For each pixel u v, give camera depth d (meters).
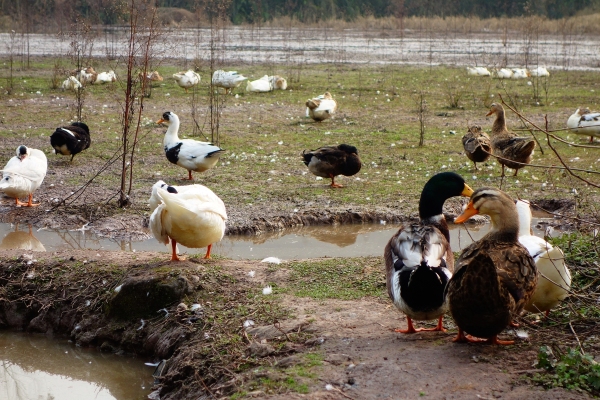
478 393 4.85
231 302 7.05
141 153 15.28
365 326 6.19
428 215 6.48
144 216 11.03
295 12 61.50
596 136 15.95
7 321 7.93
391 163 14.62
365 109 21.38
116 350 7.22
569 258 7.40
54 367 7.16
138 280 7.36
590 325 5.99
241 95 24.12
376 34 53.47
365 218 11.20
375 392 4.96
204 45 39.25
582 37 49.44
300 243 10.21
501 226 5.60
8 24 45.16
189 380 5.98
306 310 6.66
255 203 11.71
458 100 22.64
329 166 12.64
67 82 23.70
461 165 14.35
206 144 12.98
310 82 27.17
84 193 12.13
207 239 7.85
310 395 4.99
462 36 51.69
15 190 11.09
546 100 22.48
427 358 5.38
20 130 17.41
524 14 61.16
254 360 5.79
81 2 39.44
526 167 13.93
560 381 4.96
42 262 8.31
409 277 5.29
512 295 5.19
